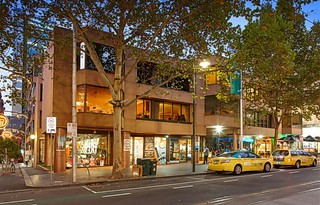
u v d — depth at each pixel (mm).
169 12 16578
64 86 24484
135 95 28078
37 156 32531
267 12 15852
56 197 13180
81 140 26500
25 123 55750
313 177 20219
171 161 31375
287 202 10422
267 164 24391
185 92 31969
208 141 37000
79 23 18797
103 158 27609
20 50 19719
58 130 24344
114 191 14594
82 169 24828
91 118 24875
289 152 28109
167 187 15812
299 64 29016
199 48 17438
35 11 17531
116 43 20422
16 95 21828
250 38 17250
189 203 11477
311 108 31109
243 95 32156
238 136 36625
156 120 29672
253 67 18562
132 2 16531
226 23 15891
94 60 19453
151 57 21609
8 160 26812
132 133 28812
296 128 45625
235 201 11578
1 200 12688
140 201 11984
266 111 32188
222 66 20125
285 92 30750
